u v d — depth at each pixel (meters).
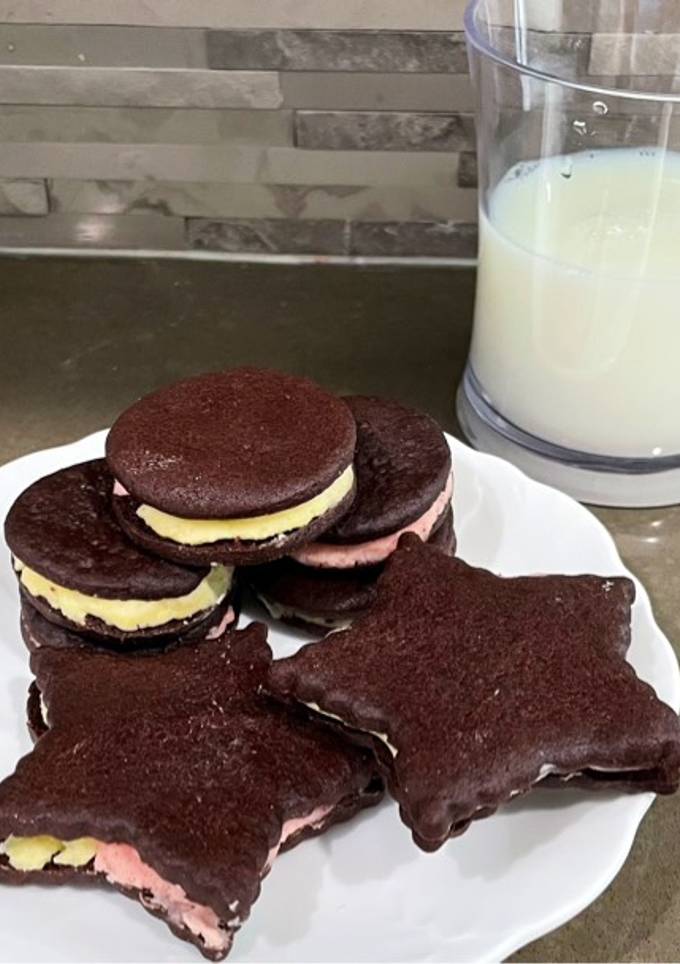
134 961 0.25
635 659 0.31
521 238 0.37
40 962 0.25
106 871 0.27
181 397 0.33
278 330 0.48
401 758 0.26
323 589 0.33
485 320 0.40
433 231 0.52
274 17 0.45
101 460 0.35
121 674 0.29
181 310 0.50
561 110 0.36
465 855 0.28
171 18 0.46
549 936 0.28
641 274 0.35
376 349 0.47
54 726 0.28
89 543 0.32
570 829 0.27
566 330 0.36
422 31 0.46
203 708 0.28
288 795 0.27
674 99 0.34
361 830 0.29
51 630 0.32
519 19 0.40
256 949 0.26
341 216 0.51
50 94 0.48
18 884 0.27
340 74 0.47
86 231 0.52
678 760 0.27
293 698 0.28
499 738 0.26
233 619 0.33
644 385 0.37
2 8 0.45
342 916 0.27
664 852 0.29
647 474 0.39
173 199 0.51
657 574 0.37
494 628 0.29
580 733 0.27
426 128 0.48
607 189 0.37
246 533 0.31
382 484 0.33
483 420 0.42
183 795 0.26
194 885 0.25
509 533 0.36
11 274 0.51
